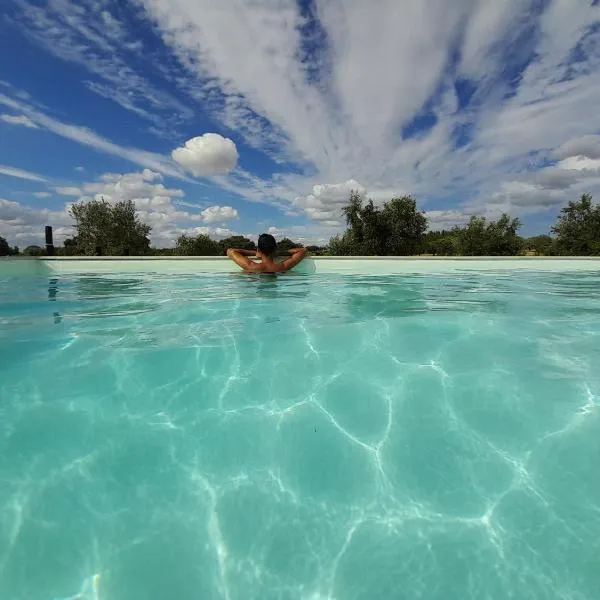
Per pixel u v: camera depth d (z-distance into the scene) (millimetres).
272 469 1161
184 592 807
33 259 5008
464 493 1065
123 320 2535
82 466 1130
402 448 1245
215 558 880
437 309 2939
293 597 797
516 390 1547
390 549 898
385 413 1429
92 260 5250
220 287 4145
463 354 1922
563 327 2398
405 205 15148
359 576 837
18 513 958
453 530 947
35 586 811
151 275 5160
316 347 2018
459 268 5773
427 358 1879
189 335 2172
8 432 1251
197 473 1134
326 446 1258
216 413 1420
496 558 870
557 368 1742
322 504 1035
